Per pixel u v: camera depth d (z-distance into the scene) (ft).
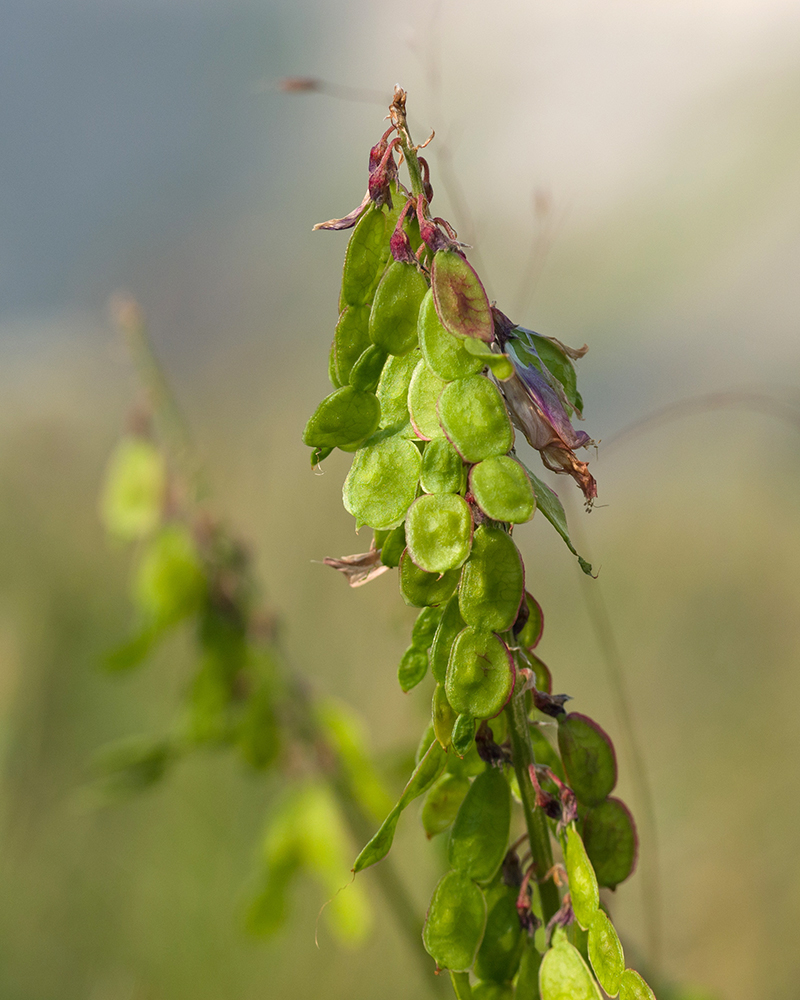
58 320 12.84
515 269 8.05
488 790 1.34
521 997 1.34
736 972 2.74
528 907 1.35
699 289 9.68
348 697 3.50
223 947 2.95
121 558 4.48
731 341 8.64
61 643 3.96
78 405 6.05
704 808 3.30
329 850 2.10
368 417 1.32
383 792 2.14
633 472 6.13
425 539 1.30
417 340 1.31
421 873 2.67
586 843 1.35
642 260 10.21
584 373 8.90
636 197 11.18
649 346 8.98
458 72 11.45
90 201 16.80
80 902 3.16
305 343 5.96
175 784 3.31
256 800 3.22
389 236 1.32
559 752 1.36
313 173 14.55
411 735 2.89
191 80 19.03
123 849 3.27
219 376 5.87
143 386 2.14
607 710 3.98
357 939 2.09
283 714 2.08
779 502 5.05
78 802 3.42
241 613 2.07
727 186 11.01
